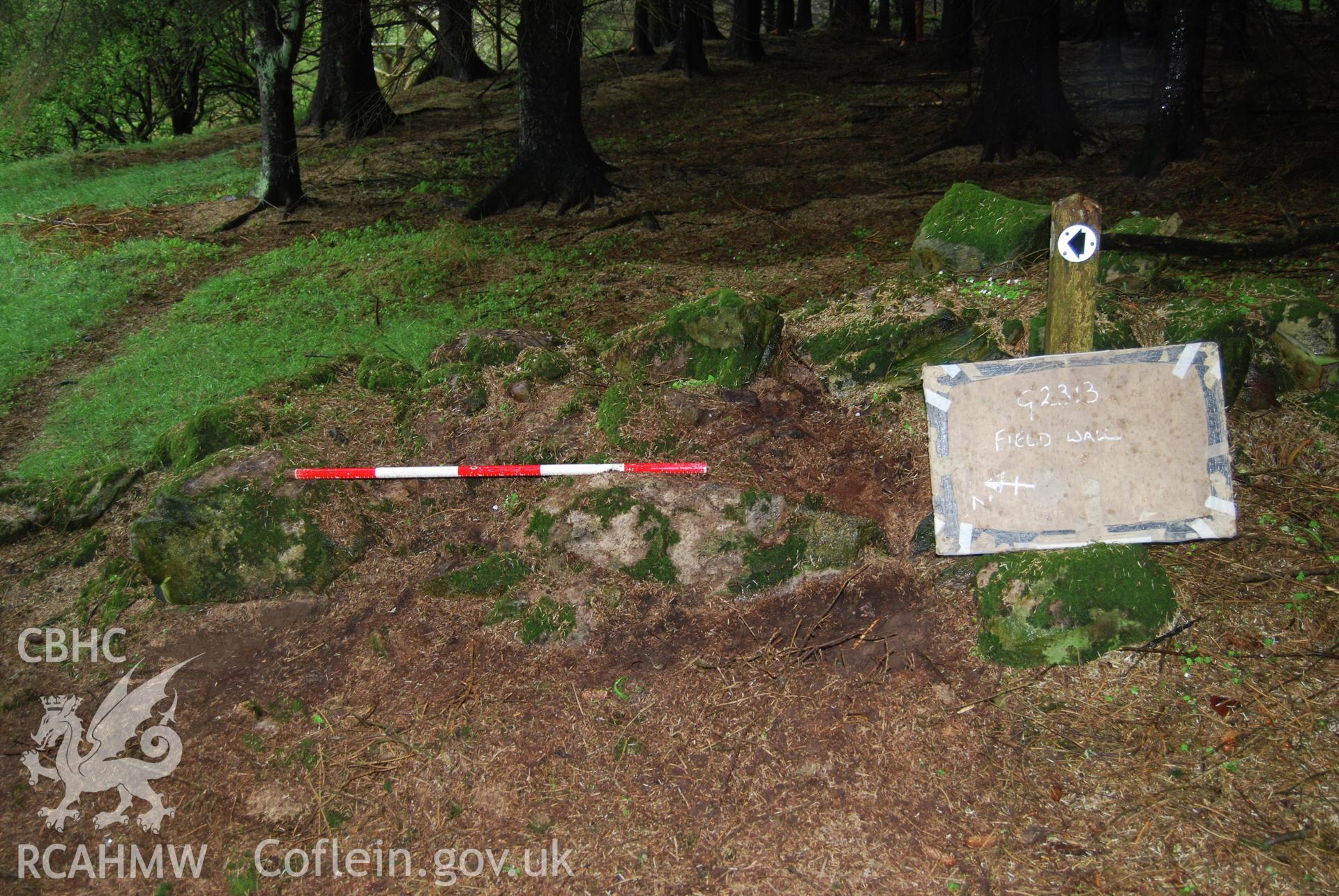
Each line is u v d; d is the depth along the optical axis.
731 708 3.88
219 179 15.21
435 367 5.79
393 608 4.53
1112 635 3.86
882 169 12.78
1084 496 3.98
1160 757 3.48
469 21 12.00
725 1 31.84
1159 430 3.96
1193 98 10.23
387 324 7.93
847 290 6.78
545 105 11.92
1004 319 4.93
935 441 4.06
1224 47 17.38
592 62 24.77
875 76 21.48
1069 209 3.88
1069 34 24.39
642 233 10.61
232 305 8.98
